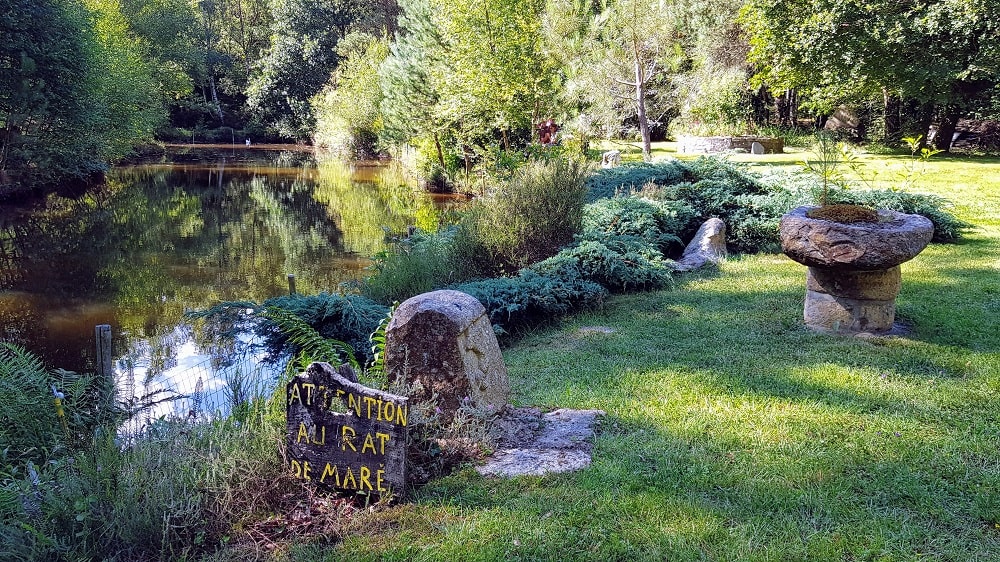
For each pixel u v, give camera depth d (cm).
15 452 417
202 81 5925
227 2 6525
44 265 1543
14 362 490
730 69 2514
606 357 596
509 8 2112
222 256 1631
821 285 629
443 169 2820
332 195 2759
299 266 1511
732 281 846
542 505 346
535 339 680
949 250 930
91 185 2970
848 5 1839
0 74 2188
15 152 2389
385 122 3238
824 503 346
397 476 353
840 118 2995
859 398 479
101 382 526
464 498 356
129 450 368
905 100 2481
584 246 856
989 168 1652
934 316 652
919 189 1348
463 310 420
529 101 2222
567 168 1016
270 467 370
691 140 2564
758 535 321
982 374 513
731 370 542
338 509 352
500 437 417
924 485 362
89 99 2522
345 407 376
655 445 411
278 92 5628
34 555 290
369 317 768
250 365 754
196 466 363
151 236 1906
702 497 353
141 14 4659
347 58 4988
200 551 323
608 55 2169
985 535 320
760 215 1069
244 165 4047
